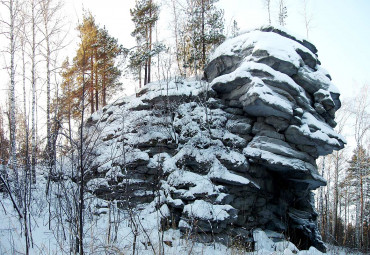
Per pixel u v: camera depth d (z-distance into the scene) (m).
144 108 13.36
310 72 11.38
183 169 10.42
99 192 9.87
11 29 10.66
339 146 10.38
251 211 10.49
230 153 10.42
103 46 16.73
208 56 17.50
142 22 20.80
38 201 8.49
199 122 11.43
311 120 10.45
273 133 10.51
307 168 10.25
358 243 21.17
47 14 12.50
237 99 11.32
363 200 25.88
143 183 10.59
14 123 8.94
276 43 11.16
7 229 6.18
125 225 8.29
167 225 9.13
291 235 11.48
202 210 8.84
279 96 10.20
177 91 12.80
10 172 8.47
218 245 8.61
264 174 10.99
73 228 5.66
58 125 5.27
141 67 20.20
